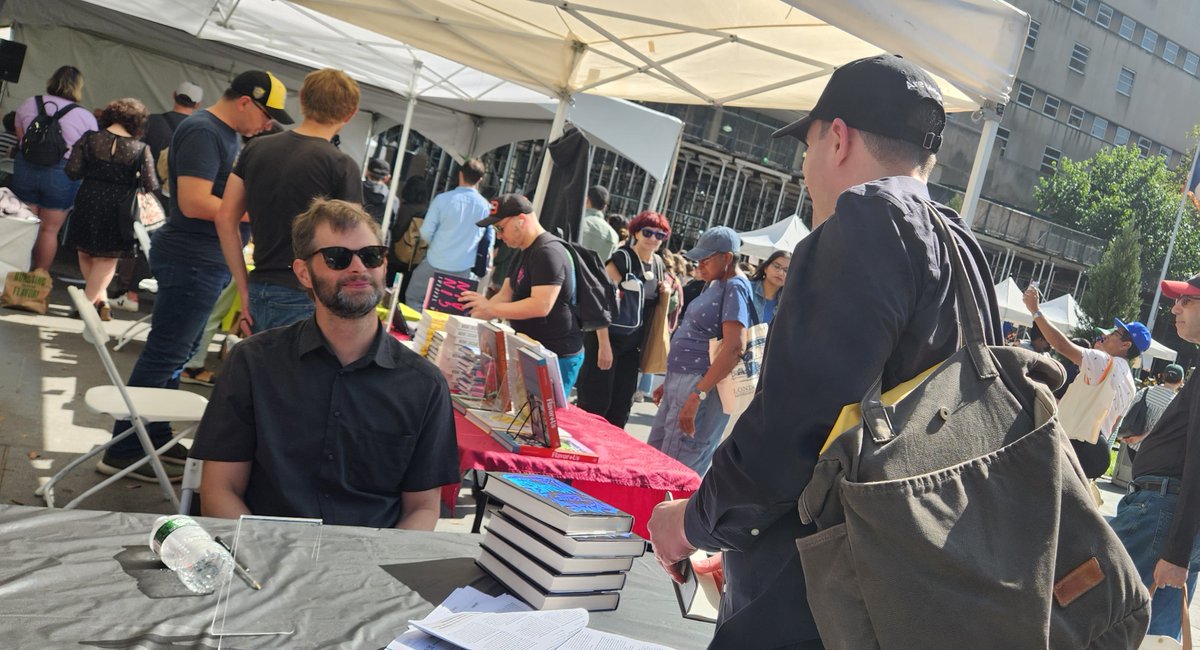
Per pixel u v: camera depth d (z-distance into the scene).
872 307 1.29
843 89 1.55
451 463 2.62
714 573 2.03
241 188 3.98
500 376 3.74
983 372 1.35
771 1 4.61
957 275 1.41
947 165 43.03
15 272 7.52
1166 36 52.78
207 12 9.34
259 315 3.98
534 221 4.84
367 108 12.74
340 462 2.46
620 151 9.46
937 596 1.17
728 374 4.71
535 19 6.09
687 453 4.98
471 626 1.58
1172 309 3.99
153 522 1.93
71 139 8.01
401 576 1.87
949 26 3.73
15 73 5.11
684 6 5.10
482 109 12.56
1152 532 3.75
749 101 6.51
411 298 7.98
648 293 6.28
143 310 8.84
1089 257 44.31
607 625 1.80
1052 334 6.45
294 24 9.34
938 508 1.19
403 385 2.51
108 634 1.42
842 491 1.22
